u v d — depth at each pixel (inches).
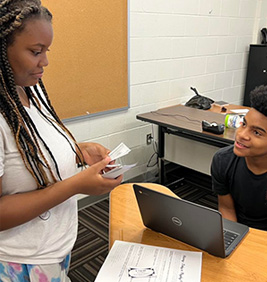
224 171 52.8
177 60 119.1
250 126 44.4
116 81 101.7
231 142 80.4
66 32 84.7
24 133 30.5
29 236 33.0
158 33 109.2
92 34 90.6
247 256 37.6
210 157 102.7
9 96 29.5
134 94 109.6
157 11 106.2
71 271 74.8
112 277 34.0
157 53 111.4
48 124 35.3
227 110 110.2
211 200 108.3
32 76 29.8
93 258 79.0
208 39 127.6
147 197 39.0
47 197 30.5
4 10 26.1
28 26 26.8
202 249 38.3
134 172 119.7
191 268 35.3
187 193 113.0
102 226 92.2
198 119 99.4
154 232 42.6
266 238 40.8
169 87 120.3
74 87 91.2
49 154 33.1
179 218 37.5
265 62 140.1
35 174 31.3
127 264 35.8
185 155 109.9
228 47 138.1
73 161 37.1
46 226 33.8
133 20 100.6
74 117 93.9
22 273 34.2
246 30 144.1
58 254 35.4
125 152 38.0
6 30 26.3
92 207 102.6
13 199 29.6
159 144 111.1
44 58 29.5
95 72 94.8
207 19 123.8
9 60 28.2
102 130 103.7
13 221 29.6
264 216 52.6
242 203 53.1
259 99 42.8
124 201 50.1
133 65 105.7
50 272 35.0
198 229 36.5
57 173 33.8
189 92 128.6
